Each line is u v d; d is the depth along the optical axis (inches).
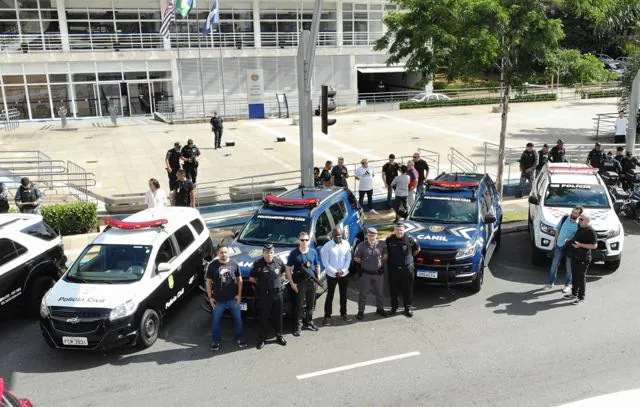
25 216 436.1
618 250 465.1
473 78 603.2
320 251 400.2
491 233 492.4
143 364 337.4
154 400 297.4
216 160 936.3
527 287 447.2
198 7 1526.8
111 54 1441.9
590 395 291.1
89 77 1450.5
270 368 328.8
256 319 377.1
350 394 297.9
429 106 1603.1
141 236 390.6
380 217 640.4
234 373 323.9
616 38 1068.5
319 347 354.0
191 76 1524.4
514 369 319.6
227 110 1572.3
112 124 1376.7
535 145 1015.0
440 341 357.4
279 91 1620.3
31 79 1405.0
